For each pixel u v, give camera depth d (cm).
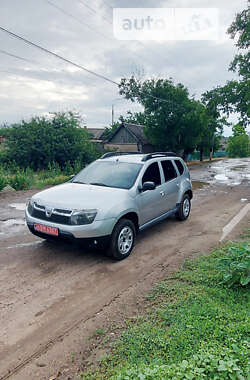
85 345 283
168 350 264
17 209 873
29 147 2247
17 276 427
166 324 306
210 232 643
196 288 379
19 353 274
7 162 2297
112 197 478
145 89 2672
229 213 826
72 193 493
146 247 550
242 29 1941
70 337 295
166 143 2802
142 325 305
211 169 2336
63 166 2372
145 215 551
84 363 260
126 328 306
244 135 6262
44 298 368
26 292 382
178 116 2666
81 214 436
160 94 2647
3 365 260
